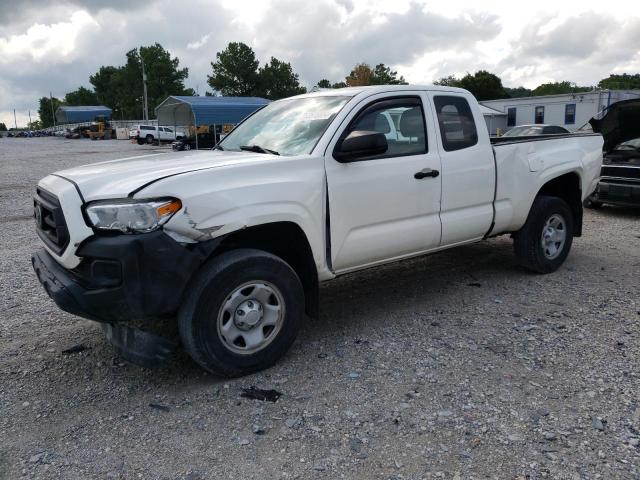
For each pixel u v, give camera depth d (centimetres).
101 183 342
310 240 392
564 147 595
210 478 273
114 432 313
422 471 273
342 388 356
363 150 391
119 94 10838
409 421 316
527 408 326
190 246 339
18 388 366
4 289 579
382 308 502
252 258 360
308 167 391
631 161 915
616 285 554
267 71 8325
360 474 272
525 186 545
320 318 482
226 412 331
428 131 468
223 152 445
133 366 396
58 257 345
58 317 496
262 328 374
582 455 281
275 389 356
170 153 467
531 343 417
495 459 280
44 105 14625
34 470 281
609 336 427
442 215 480
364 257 432
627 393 340
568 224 600
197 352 349
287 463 282
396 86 461
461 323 461
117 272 320
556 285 557
